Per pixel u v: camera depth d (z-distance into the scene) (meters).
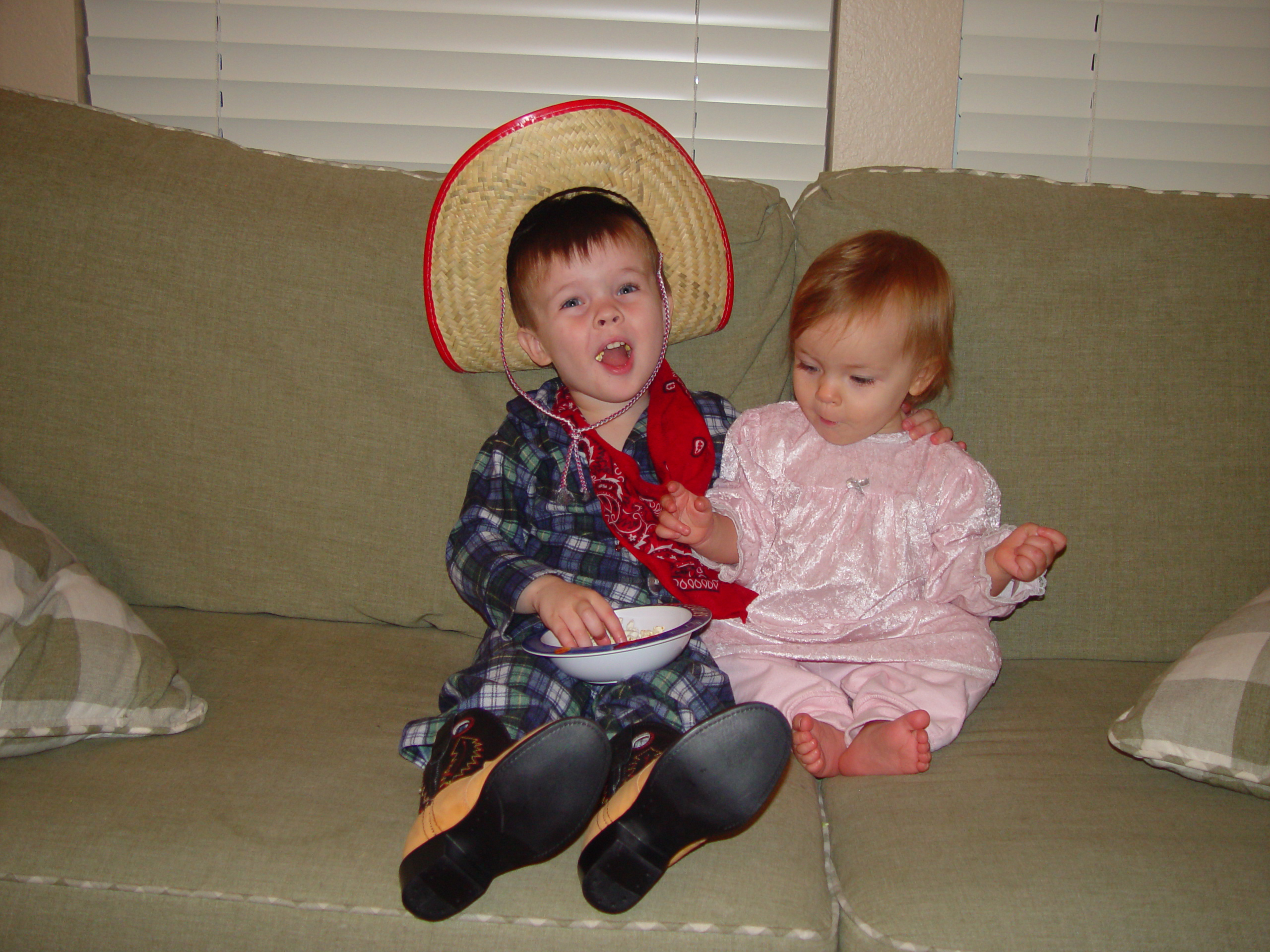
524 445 1.18
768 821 0.83
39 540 0.98
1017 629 1.18
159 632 1.13
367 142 1.68
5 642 0.85
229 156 1.24
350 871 0.75
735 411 1.25
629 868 0.72
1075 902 0.71
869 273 1.07
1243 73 1.64
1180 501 1.14
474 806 0.72
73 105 1.26
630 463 1.17
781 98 1.66
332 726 0.95
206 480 1.19
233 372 1.19
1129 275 1.17
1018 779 0.87
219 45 1.64
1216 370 1.15
